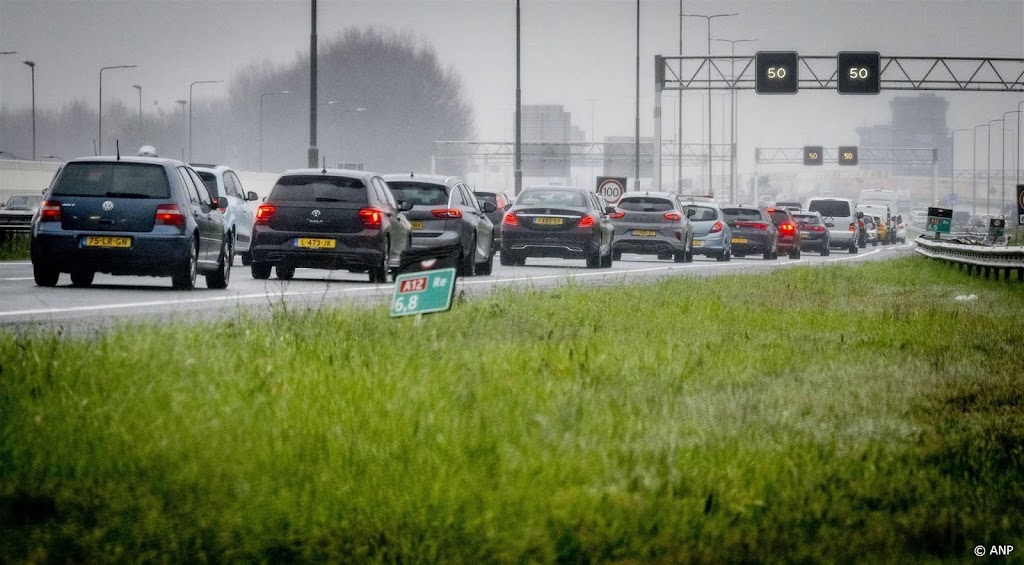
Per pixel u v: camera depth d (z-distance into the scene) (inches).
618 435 918.4
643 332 1779.0
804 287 3090.6
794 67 7780.5
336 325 1583.4
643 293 2536.9
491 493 722.8
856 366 1471.5
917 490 816.9
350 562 628.4
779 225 6525.6
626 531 671.1
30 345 1182.9
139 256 2459.4
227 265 2896.2
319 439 838.5
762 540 680.4
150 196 2485.2
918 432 1016.2
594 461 813.9
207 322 1520.7
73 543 637.9
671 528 687.7
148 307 2087.8
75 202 2479.1
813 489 794.8
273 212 2974.9
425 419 913.5
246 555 633.0
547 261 5093.5
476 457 807.1
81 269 2485.2
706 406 1091.9
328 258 2955.2
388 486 738.8
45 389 990.4
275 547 639.8
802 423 1032.8
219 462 764.0
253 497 699.4
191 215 2518.5
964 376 1401.3
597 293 2465.6
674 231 4985.2
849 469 861.8
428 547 641.6
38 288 2516.0
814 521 727.1
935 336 1895.9
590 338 1600.6
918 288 3363.7
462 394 1051.9
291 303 2225.6
